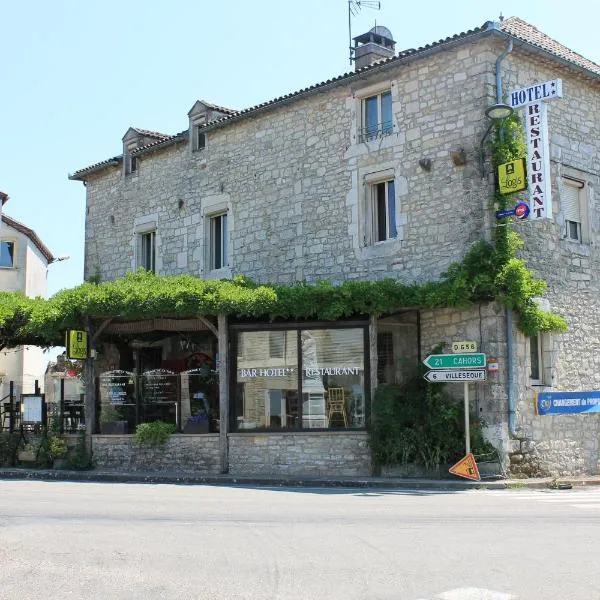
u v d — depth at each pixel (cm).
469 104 1581
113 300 1659
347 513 1002
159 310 1623
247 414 1641
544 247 1622
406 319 1639
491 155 1541
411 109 1672
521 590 593
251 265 1925
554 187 1664
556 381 1598
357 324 1589
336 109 1800
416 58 1648
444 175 1606
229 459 1630
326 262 1780
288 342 1633
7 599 590
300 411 1611
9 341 1920
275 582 625
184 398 1739
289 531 854
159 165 2200
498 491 1345
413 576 638
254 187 1944
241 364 1656
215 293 1611
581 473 1622
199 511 1025
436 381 1446
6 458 1841
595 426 1678
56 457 1784
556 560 695
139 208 2242
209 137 2067
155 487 1414
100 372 1938
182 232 2106
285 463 1595
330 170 1795
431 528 871
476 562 688
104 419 1789
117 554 741
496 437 1477
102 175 2383
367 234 1730
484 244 1516
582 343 1675
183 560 711
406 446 1484
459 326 1552
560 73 1714
